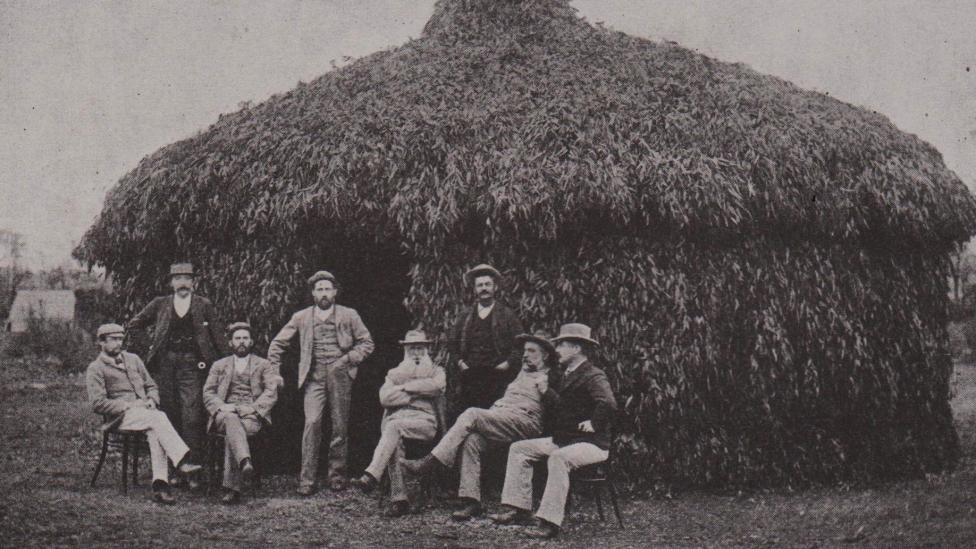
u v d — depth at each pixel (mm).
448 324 7496
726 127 8008
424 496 7102
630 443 7344
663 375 7328
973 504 6859
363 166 7832
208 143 8789
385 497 7184
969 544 5688
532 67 8867
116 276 8938
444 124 8000
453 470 7418
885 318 8258
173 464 7133
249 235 8133
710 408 7465
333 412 7438
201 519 6344
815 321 7773
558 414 6570
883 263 8383
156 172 8641
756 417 7574
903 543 5785
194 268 8391
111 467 8164
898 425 8289
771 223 7723
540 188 7352
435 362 7492
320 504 6941
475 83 8672
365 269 9164
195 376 7547
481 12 9953
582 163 7473
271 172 8094
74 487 7211
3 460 8242
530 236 7492
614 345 7367
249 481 7746
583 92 8312
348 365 7477
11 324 17859
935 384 8617
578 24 9867
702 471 7422
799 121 8367
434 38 9828
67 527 5797
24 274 18109
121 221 8656
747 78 9164
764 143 7918
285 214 7832
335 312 7516
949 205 8594
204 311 7609
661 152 7672
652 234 7508
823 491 7582
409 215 7508
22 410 11562
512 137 7871
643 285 7371
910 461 8242
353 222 7805
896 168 8336
